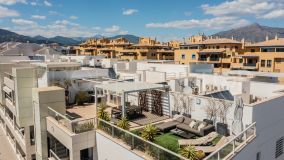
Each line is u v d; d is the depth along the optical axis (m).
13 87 22.39
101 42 128.50
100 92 25.92
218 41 78.19
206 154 12.92
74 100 25.27
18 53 57.22
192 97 18.14
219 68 71.69
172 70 33.81
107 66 38.28
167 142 14.61
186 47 84.25
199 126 16.27
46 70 24.91
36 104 18.58
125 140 13.49
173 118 19.16
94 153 15.76
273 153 17.06
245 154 12.92
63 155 18.34
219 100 16.42
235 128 15.30
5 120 30.53
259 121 15.12
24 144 22.30
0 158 27.00
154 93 21.03
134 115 20.30
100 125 15.64
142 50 94.56
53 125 17.05
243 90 20.81
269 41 67.94
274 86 21.12
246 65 68.19
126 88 18.91
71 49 120.88
